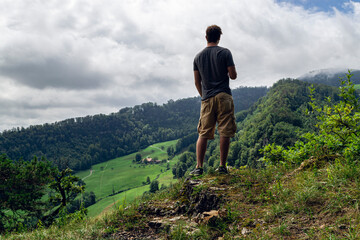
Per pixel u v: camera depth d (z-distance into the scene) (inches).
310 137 162.1
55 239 133.3
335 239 69.9
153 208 142.1
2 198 585.6
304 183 110.3
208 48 150.6
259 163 171.0
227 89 149.2
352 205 84.0
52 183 633.0
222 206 114.0
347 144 133.7
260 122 4810.5
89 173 7869.1
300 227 82.7
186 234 101.3
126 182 6353.3
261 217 96.4
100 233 124.6
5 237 173.5
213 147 5211.6
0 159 620.7
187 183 152.7
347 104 144.8
